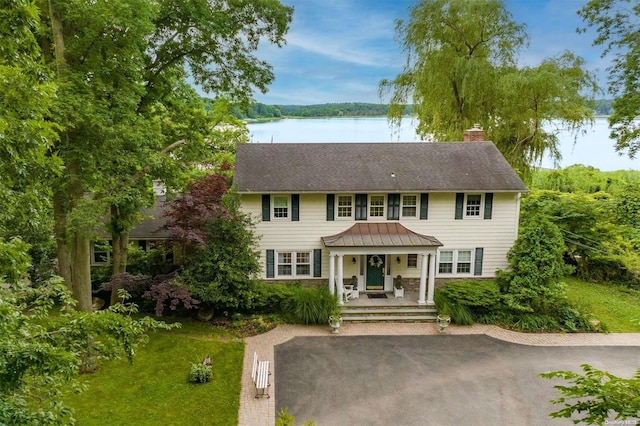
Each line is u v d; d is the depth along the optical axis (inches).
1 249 232.4
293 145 901.8
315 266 824.3
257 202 797.2
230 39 752.3
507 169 847.1
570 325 729.6
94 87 546.6
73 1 510.9
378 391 542.9
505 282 792.3
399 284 824.3
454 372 592.1
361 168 840.9
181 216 721.6
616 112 935.7
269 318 753.0
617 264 967.6
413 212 821.9
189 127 834.8
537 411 503.5
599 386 207.9
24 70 277.4
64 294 301.7
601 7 909.2
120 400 510.9
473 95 1122.0
